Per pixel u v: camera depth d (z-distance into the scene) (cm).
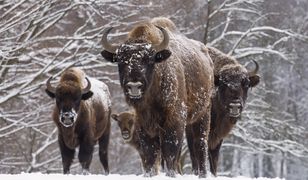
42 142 8638
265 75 8856
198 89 3203
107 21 6881
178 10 7606
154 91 2797
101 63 6338
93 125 4562
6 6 6022
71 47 6362
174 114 2847
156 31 2919
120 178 2666
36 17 5981
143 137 2856
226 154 11356
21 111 6688
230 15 8388
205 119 3347
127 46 2708
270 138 9588
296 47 7869
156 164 2900
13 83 6038
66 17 6938
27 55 6219
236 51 8169
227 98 3834
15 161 8375
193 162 3456
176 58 2983
